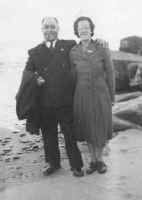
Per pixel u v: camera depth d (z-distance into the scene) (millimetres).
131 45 10312
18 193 4195
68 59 4453
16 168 5012
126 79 8367
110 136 4621
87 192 4094
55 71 4402
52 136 4688
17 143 6062
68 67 4438
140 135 5848
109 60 4438
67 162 5062
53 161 4730
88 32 4441
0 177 4723
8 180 4621
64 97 4410
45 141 4711
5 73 14258
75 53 4430
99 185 4250
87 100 4414
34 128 4559
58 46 4457
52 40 4484
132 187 4148
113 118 6180
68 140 4520
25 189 4297
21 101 4430
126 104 6637
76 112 4457
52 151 4711
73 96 4477
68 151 4555
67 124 4488
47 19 4465
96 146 4496
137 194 3982
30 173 4812
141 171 4555
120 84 8352
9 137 6387
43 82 4395
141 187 4133
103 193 4051
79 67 4414
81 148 5520
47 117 4543
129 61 8352
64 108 4445
